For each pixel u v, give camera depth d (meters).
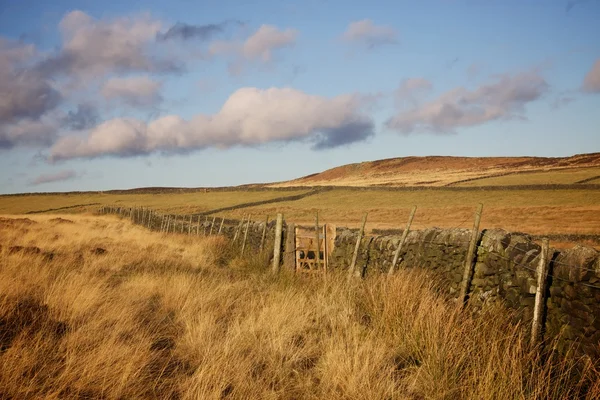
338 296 9.39
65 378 5.14
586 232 44.78
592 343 5.63
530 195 79.69
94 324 6.93
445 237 10.12
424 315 7.26
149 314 8.32
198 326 7.30
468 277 8.24
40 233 23.64
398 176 172.88
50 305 7.67
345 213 78.81
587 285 5.74
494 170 154.88
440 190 91.56
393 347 6.80
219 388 5.15
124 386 5.16
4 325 6.56
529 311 6.96
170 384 5.50
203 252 19.98
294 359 6.40
